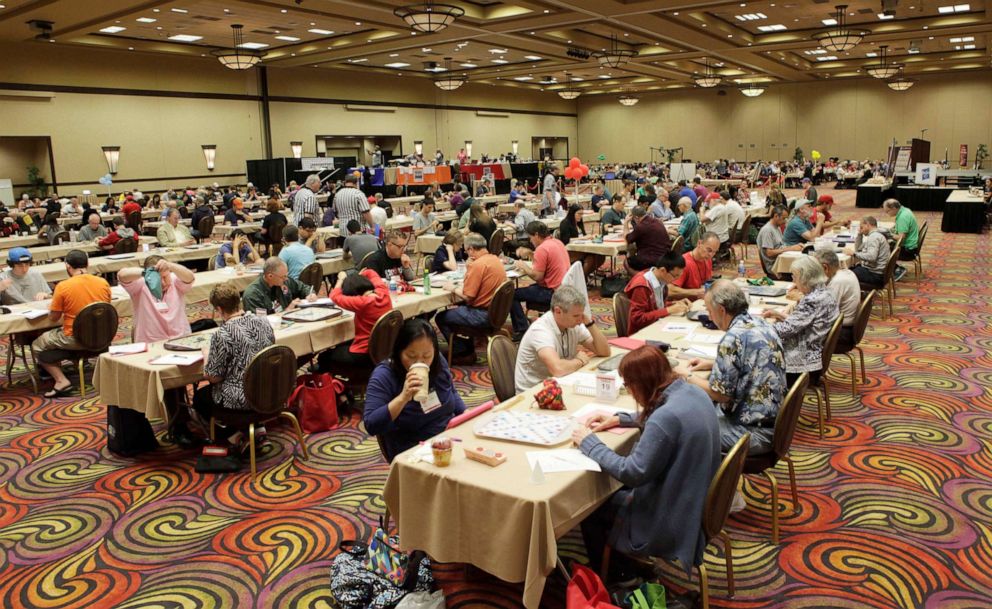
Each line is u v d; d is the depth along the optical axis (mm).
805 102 33656
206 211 13820
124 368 4539
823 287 4742
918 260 10203
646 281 5352
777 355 3467
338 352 5574
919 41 20969
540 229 7242
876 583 3184
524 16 14828
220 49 19750
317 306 5938
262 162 21797
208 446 4559
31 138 18938
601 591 2572
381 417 3271
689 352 4191
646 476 2635
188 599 3180
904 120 31797
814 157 29938
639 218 9594
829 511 3846
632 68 25219
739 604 3047
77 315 5824
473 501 2598
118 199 18406
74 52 18703
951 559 3367
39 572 3439
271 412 4430
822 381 5641
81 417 5637
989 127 30219
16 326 5957
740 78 30875
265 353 4258
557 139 37938
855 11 16344
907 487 4105
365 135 26484
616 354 4195
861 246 8281
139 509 4059
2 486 4402
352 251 8883
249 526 3826
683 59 22531
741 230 12141
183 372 4461
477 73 25750
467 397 5871
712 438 2699
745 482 4215
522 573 2512
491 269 6512
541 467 2730
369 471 4496
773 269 8789
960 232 15664
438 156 25328
